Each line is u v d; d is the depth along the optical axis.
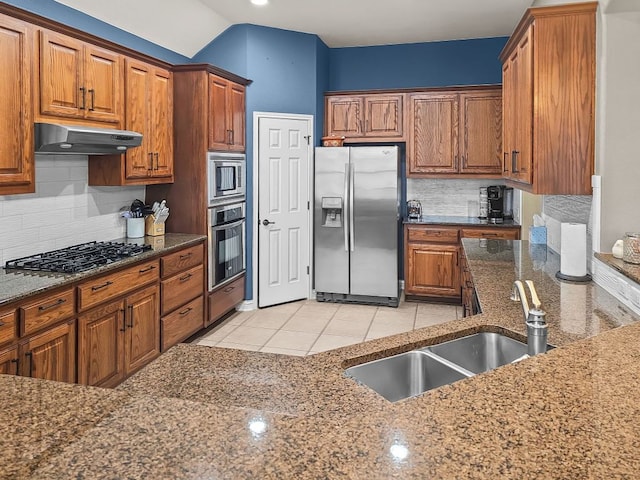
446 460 0.68
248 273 5.28
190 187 4.45
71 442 0.77
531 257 3.47
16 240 3.20
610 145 2.51
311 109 5.50
